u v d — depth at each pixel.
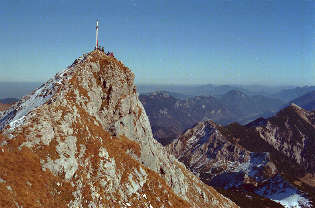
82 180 38.25
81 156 41.56
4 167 31.08
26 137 36.34
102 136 50.66
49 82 63.91
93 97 58.06
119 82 64.44
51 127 40.03
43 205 30.73
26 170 32.53
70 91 53.00
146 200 47.66
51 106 44.31
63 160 37.38
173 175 73.38
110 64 65.00
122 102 63.12
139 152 60.19
